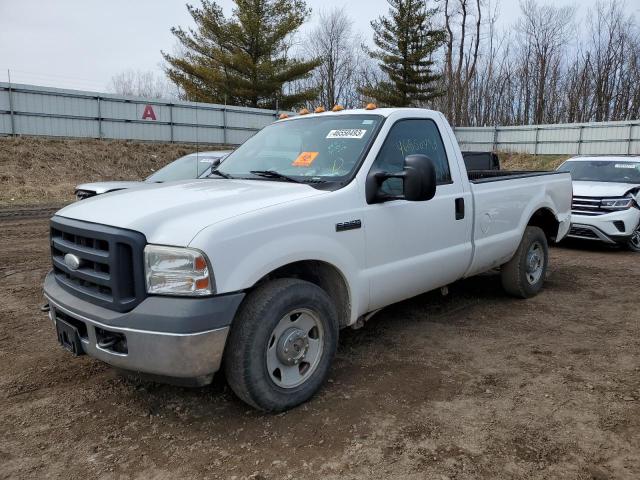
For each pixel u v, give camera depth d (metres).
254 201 3.30
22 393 3.65
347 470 2.78
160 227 3.00
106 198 3.63
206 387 3.75
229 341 3.13
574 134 31.31
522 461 2.84
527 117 47.56
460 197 4.66
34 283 6.64
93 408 3.45
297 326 3.42
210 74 32.53
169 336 2.84
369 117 4.30
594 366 4.09
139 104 26.03
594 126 30.38
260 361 3.16
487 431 3.14
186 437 3.11
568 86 45.94
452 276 4.79
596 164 10.43
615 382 3.80
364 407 3.44
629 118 42.22
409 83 39.78
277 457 2.90
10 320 5.18
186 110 27.50
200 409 3.44
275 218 3.23
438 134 4.67
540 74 46.28
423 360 4.21
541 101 45.72
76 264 3.23
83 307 3.15
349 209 3.67
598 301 5.91
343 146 4.09
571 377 3.89
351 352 4.38
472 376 3.91
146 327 2.87
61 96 23.80
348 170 3.86
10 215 13.64
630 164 10.04
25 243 9.55
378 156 4.00
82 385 3.77
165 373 2.90
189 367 2.89
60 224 3.42
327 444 3.02
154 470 2.80
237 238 3.02
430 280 4.49
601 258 8.61
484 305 5.72
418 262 4.25
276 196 3.43
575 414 3.34
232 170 4.44
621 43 42.84
